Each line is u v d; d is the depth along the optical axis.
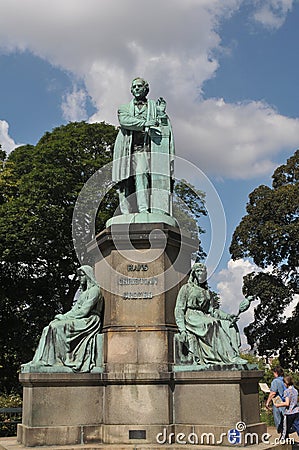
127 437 9.38
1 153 29.30
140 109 11.69
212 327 10.16
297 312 30.66
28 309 27.91
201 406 9.49
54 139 28.64
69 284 27.70
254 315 31.75
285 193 30.31
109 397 9.68
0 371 26.94
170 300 10.34
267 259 30.91
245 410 9.46
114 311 10.23
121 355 9.93
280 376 11.02
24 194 25.80
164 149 11.49
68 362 9.84
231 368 9.68
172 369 9.84
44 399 9.44
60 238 25.53
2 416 17.83
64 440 9.34
